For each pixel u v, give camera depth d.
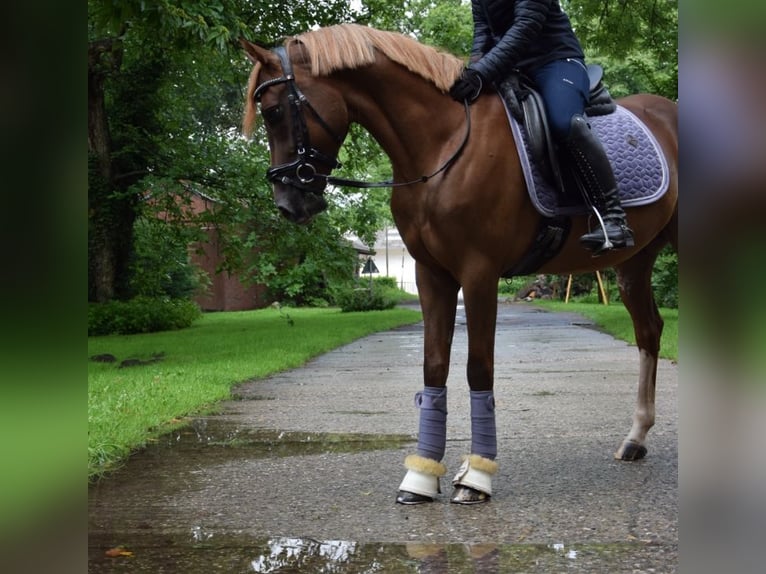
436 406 3.59
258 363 9.86
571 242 3.68
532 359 10.25
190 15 9.16
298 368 9.98
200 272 31.47
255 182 16.73
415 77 3.47
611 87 26.59
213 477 4.09
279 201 3.38
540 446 4.68
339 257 17.16
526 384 7.70
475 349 3.46
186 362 10.07
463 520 3.18
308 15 17.70
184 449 4.88
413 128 3.44
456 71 3.52
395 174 3.58
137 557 2.78
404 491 3.49
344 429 5.52
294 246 17.08
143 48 17.89
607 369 8.88
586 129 3.51
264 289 36.62
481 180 3.37
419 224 3.49
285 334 15.75
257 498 3.63
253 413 6.34
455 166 3.38
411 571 2.57
